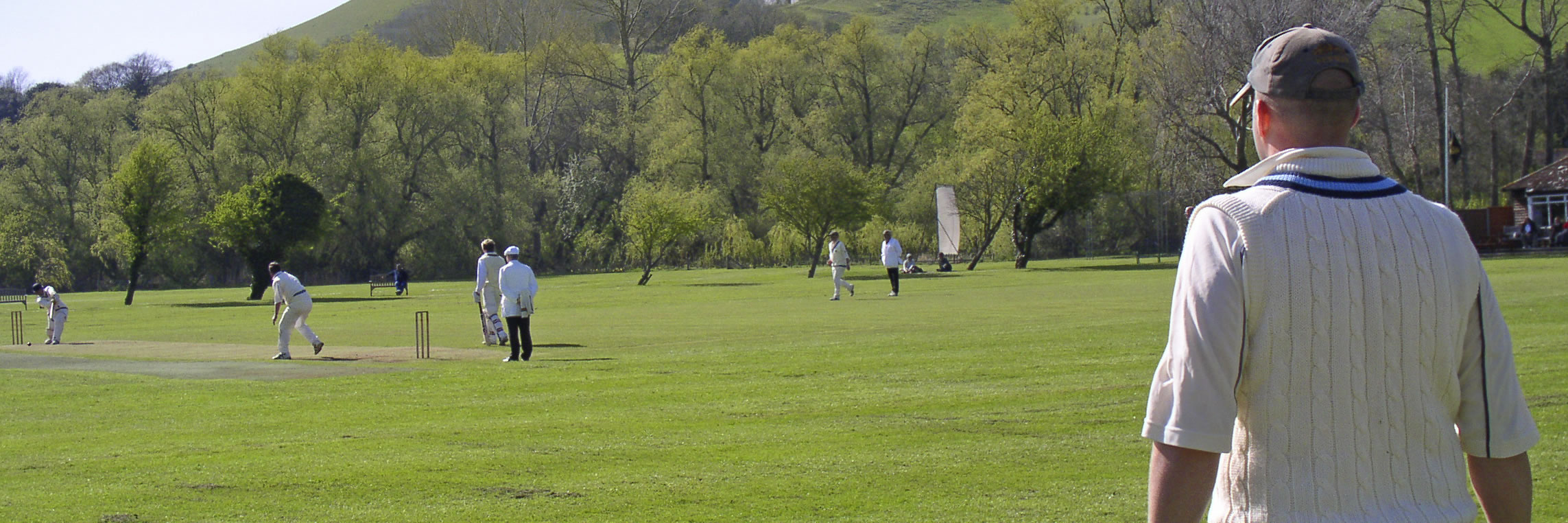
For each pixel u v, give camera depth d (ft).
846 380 42.24
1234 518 8.85
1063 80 201.67
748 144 261.65
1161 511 8.64
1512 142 235.20
